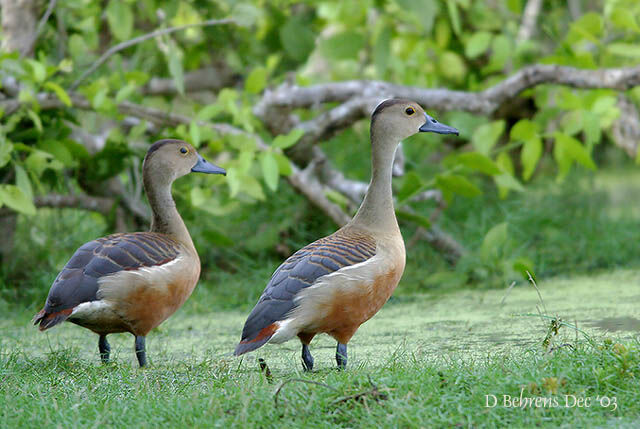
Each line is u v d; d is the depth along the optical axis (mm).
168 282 8758
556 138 13430
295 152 13680
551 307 10883
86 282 8336
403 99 8805
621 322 9625
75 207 13609
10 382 7551
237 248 14617
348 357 8695
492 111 13641
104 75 14219
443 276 13055
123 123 14234
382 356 8688
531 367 6840
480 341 9117
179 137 12617
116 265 8500
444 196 13211
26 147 11828
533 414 5980
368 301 8016
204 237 13617
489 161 12594
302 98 13539
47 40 14438
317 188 13250
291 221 14500
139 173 14391
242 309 12141
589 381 6516
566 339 7820
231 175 12094
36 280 12906
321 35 17672
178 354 9344
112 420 6230
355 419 5977
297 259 7977
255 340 7504
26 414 6328
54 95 12367
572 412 6031
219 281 13883
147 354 9414
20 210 11391
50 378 7715
